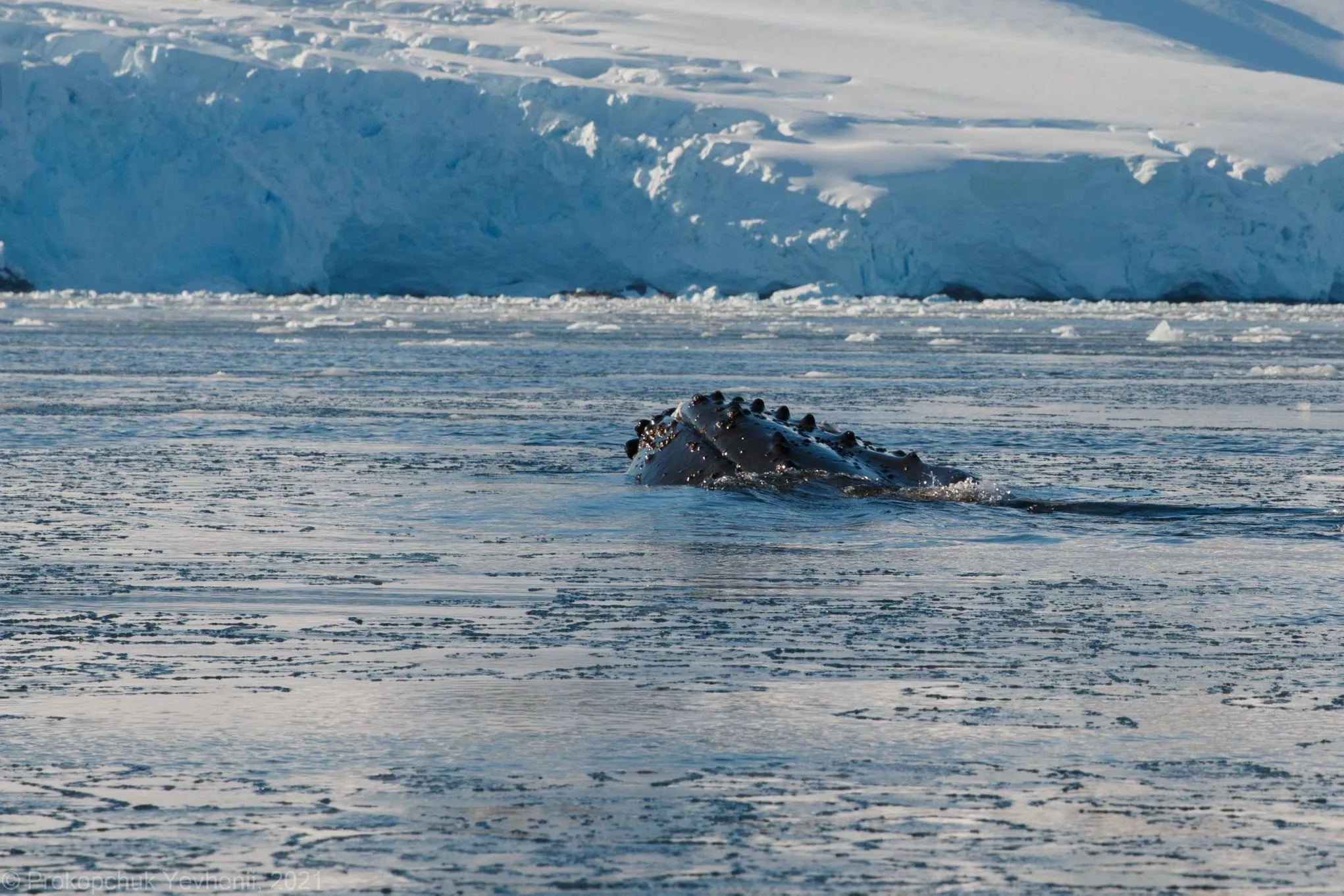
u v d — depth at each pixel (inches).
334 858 526.0
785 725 706.8
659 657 860.0
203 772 627.5
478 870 514.0
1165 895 493.0
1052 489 1676.9
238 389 3432.6
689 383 3855.8
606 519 1449.3
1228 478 1818.4
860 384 3880.4
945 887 500.1
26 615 986.1
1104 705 748.6
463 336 6943.9
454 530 1386.6
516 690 776.9
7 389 3351.4
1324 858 528.4
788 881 506.0
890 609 1012.5
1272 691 780.0
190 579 1128.2
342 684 791.1
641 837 548.1
